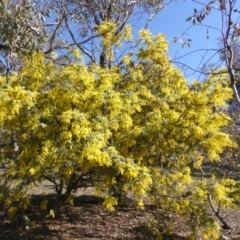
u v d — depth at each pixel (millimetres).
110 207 4980
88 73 5188
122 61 6148
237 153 6133
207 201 5703
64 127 4672
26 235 5625
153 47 6133
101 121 4949
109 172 5000
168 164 5863
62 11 6840
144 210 6668
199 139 5438
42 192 7918
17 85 5020
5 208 6672
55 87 5004
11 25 5285
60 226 5984
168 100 5898
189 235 5238
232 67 3156
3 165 5832
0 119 4734
